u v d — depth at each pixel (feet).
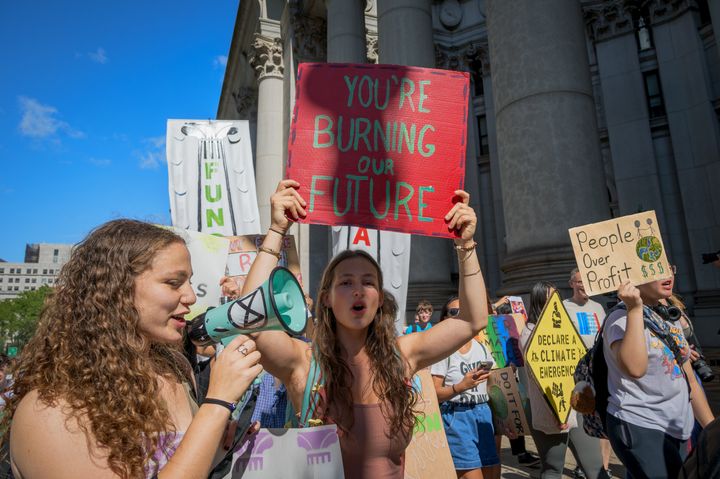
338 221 7.41
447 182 7.55
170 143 17.38
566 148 17.29
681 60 48.08
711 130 45.27
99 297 3.85
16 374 3.68
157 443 3.69
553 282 16.37
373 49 44.04
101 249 4.03
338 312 6.22
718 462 3.93
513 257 17.92
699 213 45.55
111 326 3.79
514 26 18.74
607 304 15.78
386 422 5.98
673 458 7.41
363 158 7.61
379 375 6.16
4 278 561.43
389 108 7.79
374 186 7.52
